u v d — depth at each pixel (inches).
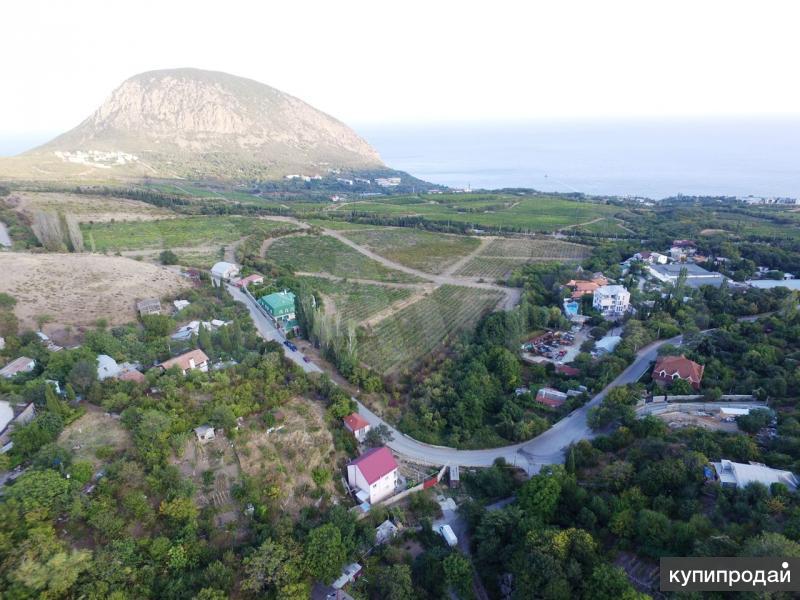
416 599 2213.3
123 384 2844.5
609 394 3494.1
